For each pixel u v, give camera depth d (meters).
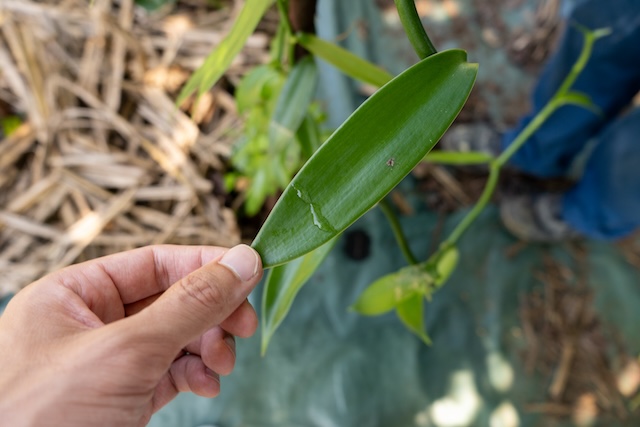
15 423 0.26
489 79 0.87
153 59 0.72
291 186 0.22
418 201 0.82
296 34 0.35
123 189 0.68
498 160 0.46
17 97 0.68
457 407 0.71
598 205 0.68
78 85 0.69
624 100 0.64
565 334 0.77
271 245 0.22
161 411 0.67
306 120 0.43
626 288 0.79
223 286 0.28
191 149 0.70
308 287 0.75
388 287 0.39
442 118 0.21
